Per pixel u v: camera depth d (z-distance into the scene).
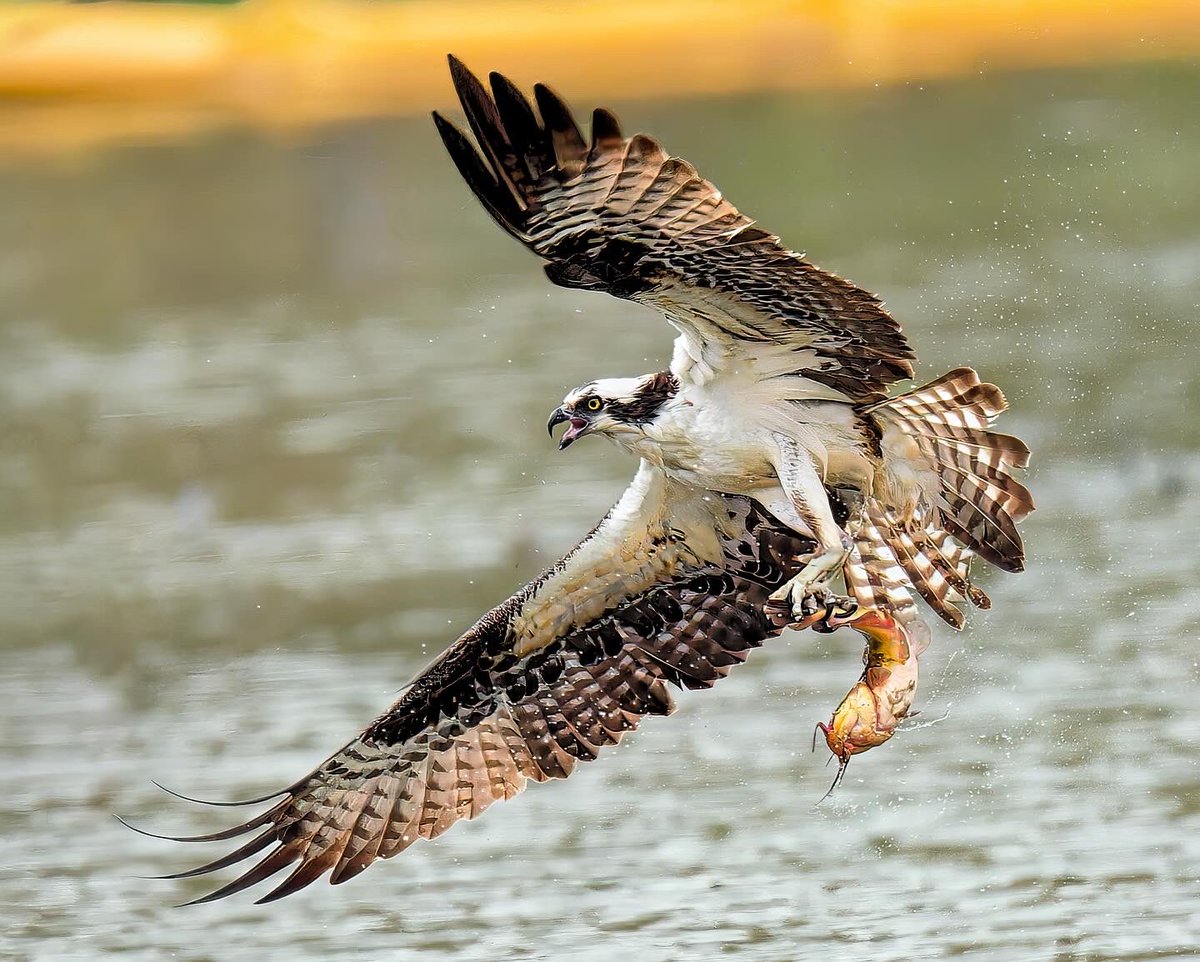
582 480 21.00
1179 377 22.58
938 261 28.73
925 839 13.22
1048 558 17.69
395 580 18.56
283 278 30.56
